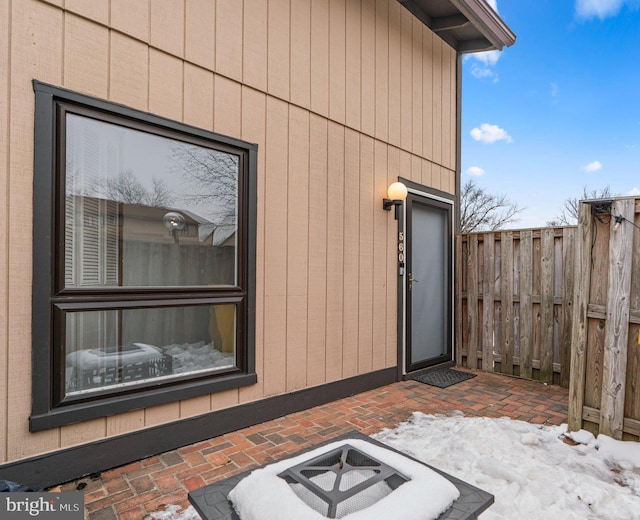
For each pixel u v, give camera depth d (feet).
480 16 14.58
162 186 8.49
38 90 6.78
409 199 14.74
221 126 9.24
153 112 8.14
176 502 6.49
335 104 11.95
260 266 10.03
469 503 3.80
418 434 9.25
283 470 4.17
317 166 11.44
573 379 9.19
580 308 9.13
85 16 7.29
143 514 6.16
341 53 12.16
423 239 15.78
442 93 16.57
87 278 7.48
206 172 9.16
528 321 14.42
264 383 10.10
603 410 8.64
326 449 4.70
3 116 6.48
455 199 17.13
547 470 7.32
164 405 8.36
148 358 8.32
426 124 15.65
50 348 6.92
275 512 3.34
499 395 12.50
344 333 12.24
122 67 7.73
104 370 7.72
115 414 7.62
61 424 6.95
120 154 7.89
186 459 8.02
